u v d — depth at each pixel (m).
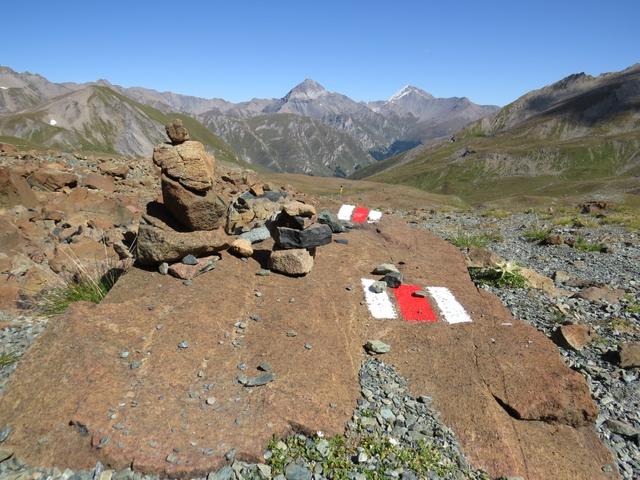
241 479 0.69
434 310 1.23
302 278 1.29
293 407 0.82
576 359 1.16
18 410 0.73
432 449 0.77
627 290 1.72
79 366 0.81
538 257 2.27
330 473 0.72
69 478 0.66
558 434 0.84
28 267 1.30
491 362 1.00
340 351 1.00
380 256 1.58
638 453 0.84
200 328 0.98
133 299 1.04
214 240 1.21
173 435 0.73
